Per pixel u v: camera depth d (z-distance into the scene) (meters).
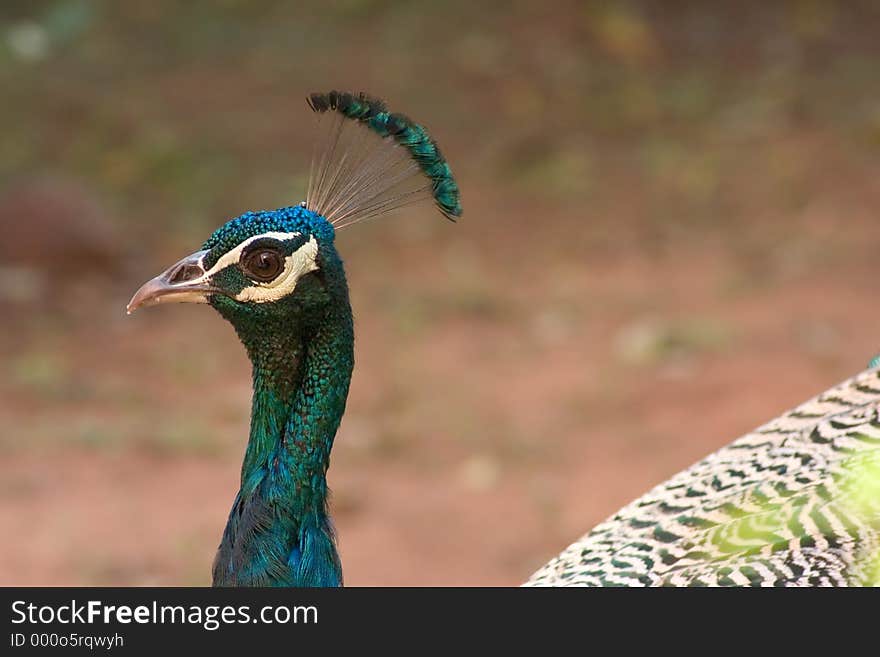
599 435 12.23
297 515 5.24
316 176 5.43
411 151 5.41
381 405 13.09
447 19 22.17
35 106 19.62
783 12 23.16
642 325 14.66
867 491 5.12
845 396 6.07
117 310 15.40
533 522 10.78
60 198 16.25
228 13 22.33
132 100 19.98
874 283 15.61
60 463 11.71
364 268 16.77
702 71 21.59
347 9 22.44
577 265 16.80
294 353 5.24
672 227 17.67
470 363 14.07
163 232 17.38
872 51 22.09
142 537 10.48
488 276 16.50
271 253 5.10
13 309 15.11
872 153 19.06
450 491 11.37
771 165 18.95
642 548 5.61
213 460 11.88
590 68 21.41
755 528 5.44
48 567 9.96
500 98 20.50
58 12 21.30
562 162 19.27
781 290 15.57
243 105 20.00
